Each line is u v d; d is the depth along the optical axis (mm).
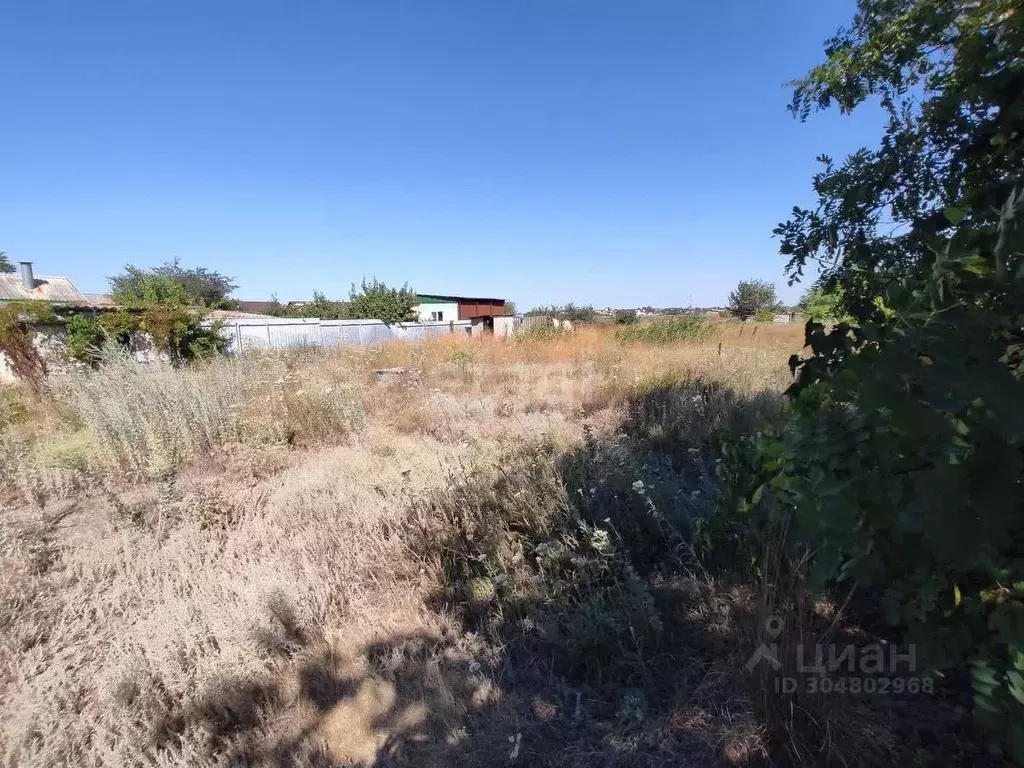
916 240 1746
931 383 1012
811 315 2303
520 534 3033
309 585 2732
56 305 12898
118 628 2535
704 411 5469
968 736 1546
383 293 30422
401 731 1948
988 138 1540
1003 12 1584
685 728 1809
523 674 2199
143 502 4055
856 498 1253
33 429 6715
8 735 1855
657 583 2617
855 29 2381
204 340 14398
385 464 4641
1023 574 1088
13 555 3080
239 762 1842
